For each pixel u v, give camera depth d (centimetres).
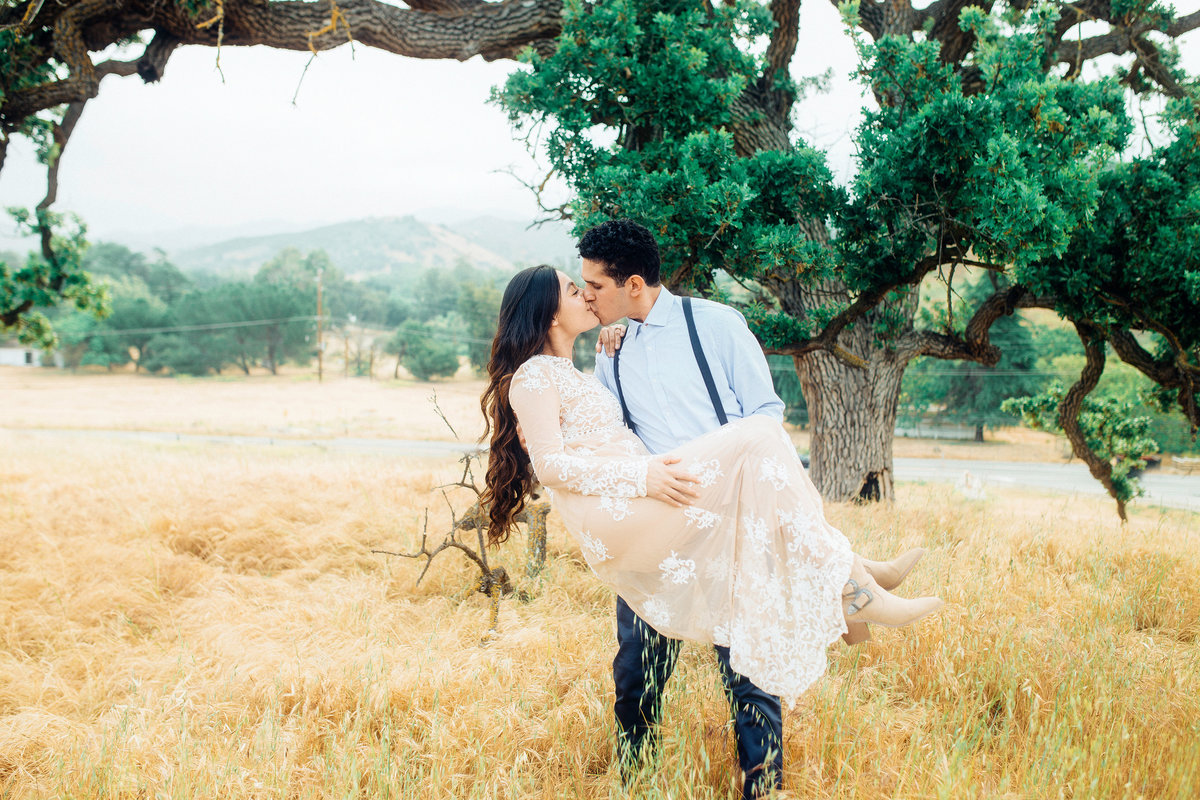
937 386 4784
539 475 230
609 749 270
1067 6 816
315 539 577
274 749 267
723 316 238
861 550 474
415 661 352
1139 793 214
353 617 414
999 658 307
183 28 682
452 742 267
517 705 300
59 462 1142
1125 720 258
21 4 673
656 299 244
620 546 223
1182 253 620
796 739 262
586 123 633
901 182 555
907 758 229
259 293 10400
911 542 527
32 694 332
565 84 648
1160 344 916
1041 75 611
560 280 247
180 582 494
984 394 4588
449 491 771
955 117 523
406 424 4678
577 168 654
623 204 563
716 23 679
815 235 819
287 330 10419
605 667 330
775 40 812
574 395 240
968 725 257
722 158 596
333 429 4316
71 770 255
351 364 10519
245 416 5162
